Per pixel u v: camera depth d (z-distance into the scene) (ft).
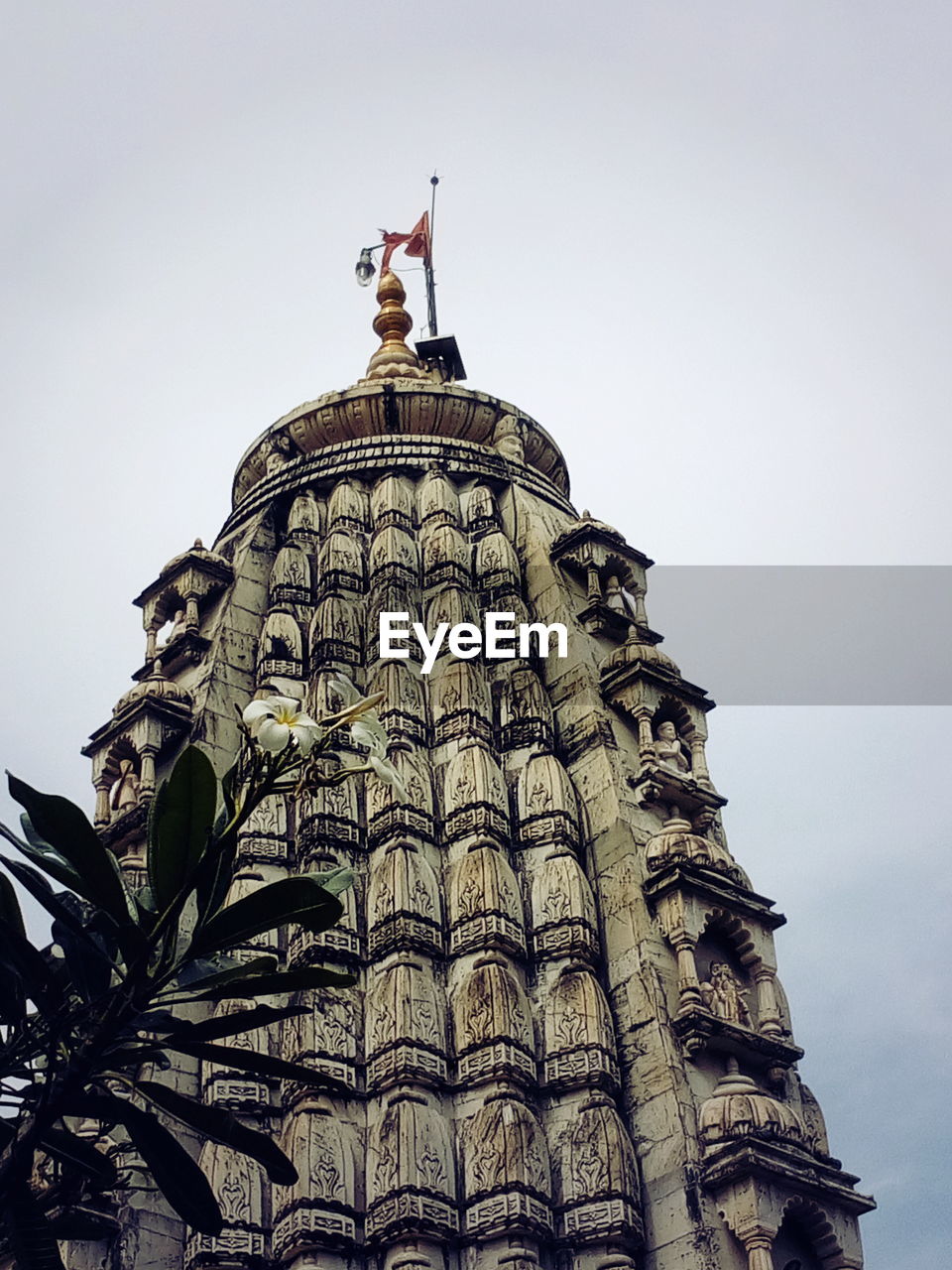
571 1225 114.42
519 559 163.53
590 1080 120.57
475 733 142.92
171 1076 121.29
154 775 142.72
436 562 159.22
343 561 160.15
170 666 156.97
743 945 130.72
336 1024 122.93
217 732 146.30
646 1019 124.26
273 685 149.89
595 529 159.74
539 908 131.64
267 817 136.98
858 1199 116.57
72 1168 72.64
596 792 140.05
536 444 181.98
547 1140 119.03
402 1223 112.16
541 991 127.24
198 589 160.25
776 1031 126.93
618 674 147.13
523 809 138.82
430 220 214.28
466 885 130.82
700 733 147.02
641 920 129.39
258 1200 115.85
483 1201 114.42
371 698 63.10
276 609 156.76
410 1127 116.26
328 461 173.27
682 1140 116.57
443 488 167.43
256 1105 120.47
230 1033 67.87
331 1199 114.21
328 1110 118.62
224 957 74.33
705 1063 123.03
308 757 62.39
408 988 123.44
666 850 133.08
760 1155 113.60
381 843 134.72
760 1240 110.93
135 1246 111.86
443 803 139.03
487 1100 118.73
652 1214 115.44
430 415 178.09
